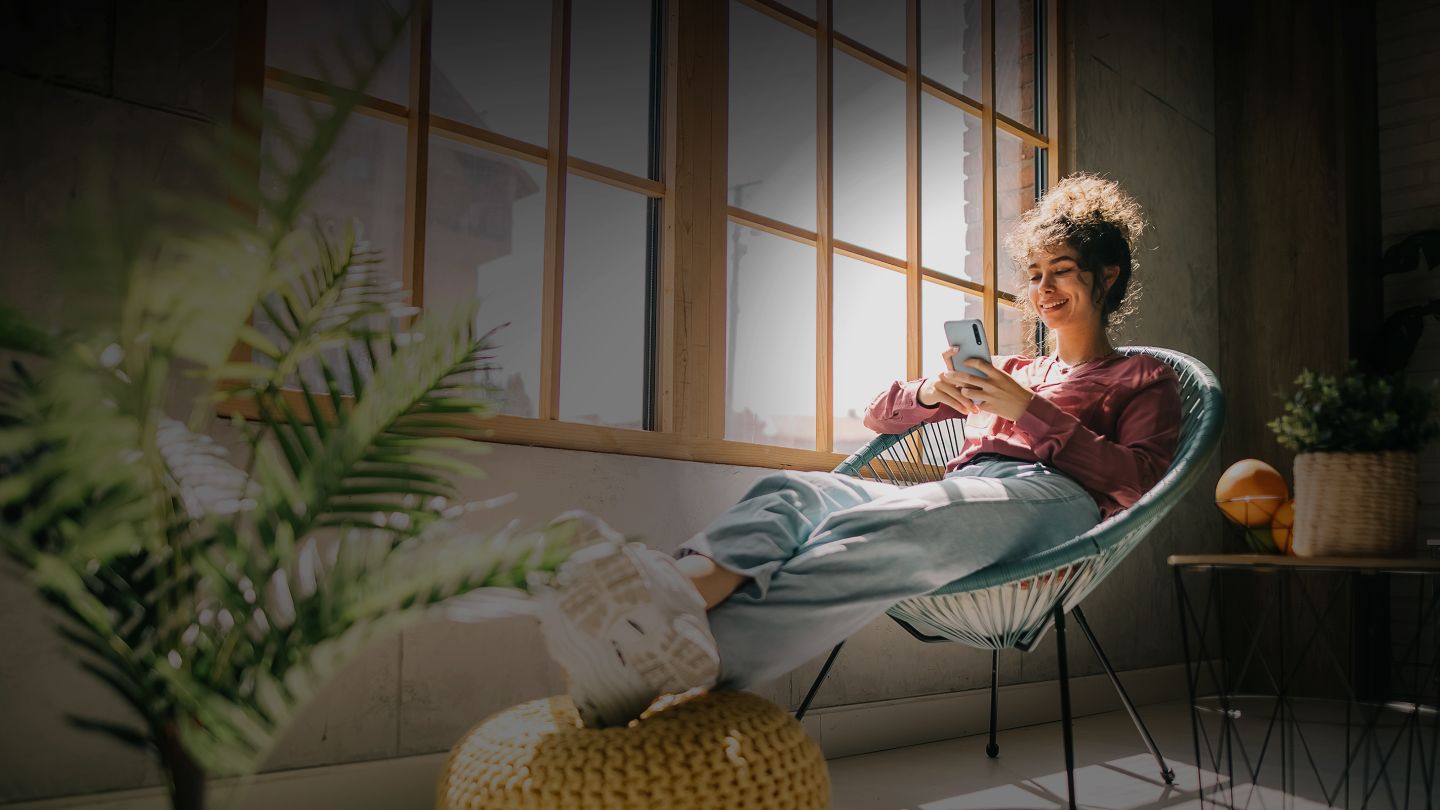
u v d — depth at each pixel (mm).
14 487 737
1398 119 3846
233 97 1591
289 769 1529
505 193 2055
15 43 1389
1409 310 3574
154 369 790
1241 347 3812
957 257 3002
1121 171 3461
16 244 1362
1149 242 3531
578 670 1160
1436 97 3764
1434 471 3650
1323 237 3668
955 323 1925
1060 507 1760
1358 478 1543
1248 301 3812
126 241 746
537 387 2066
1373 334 3695
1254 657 3629
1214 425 1877
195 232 1467
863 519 1551
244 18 1636
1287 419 1615
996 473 1927
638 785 1088
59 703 1346
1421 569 1383
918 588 1552
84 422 765
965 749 2455
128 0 1494
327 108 1785
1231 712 3096
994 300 2990
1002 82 3252
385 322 1695
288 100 1764
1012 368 2328
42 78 1406
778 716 1265
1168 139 3697
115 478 789
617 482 1976
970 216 3053
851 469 2279
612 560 1123
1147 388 1979
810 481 1708
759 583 1405
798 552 1548
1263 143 3836
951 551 1579
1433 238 3582
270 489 862
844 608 1463
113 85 1468
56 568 767
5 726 1303
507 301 2033
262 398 906
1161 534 3473
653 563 1210
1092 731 2760
